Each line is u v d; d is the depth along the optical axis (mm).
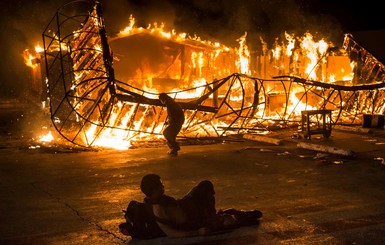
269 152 11250
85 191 7695
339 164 9570
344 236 5273
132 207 5203
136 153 11367
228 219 5453
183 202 5180
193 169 9352
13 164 10141
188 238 5238
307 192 7371
